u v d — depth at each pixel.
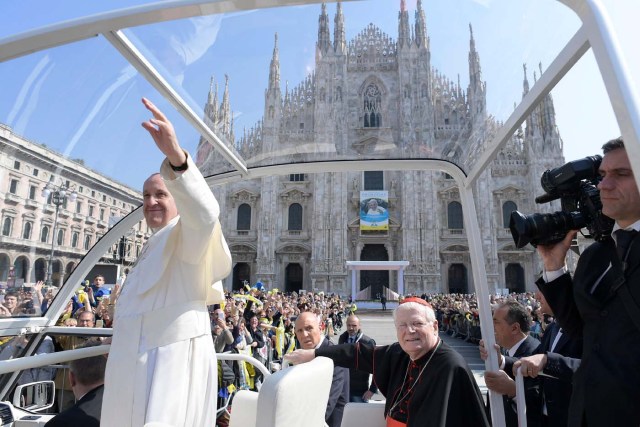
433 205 54.66
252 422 4.05
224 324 10.86
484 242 53.38
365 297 52.69
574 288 2.94
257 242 56.75
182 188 2.57
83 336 5.24
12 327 4.70
